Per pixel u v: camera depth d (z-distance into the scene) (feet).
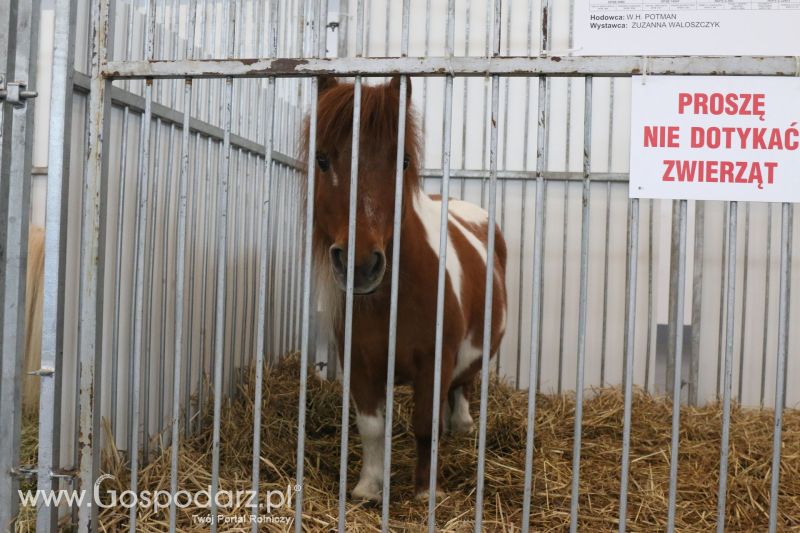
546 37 5.09
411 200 6.82
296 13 10.46
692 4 4.98
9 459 5.64
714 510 7.80
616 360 13.69
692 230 13.48
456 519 6.87
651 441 10.59
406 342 7.14
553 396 13.09
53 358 5.59
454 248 8.36
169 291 8.80
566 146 13.61
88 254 5.69
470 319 8.64
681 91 4.90
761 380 13.23
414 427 7.46
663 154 4.93
